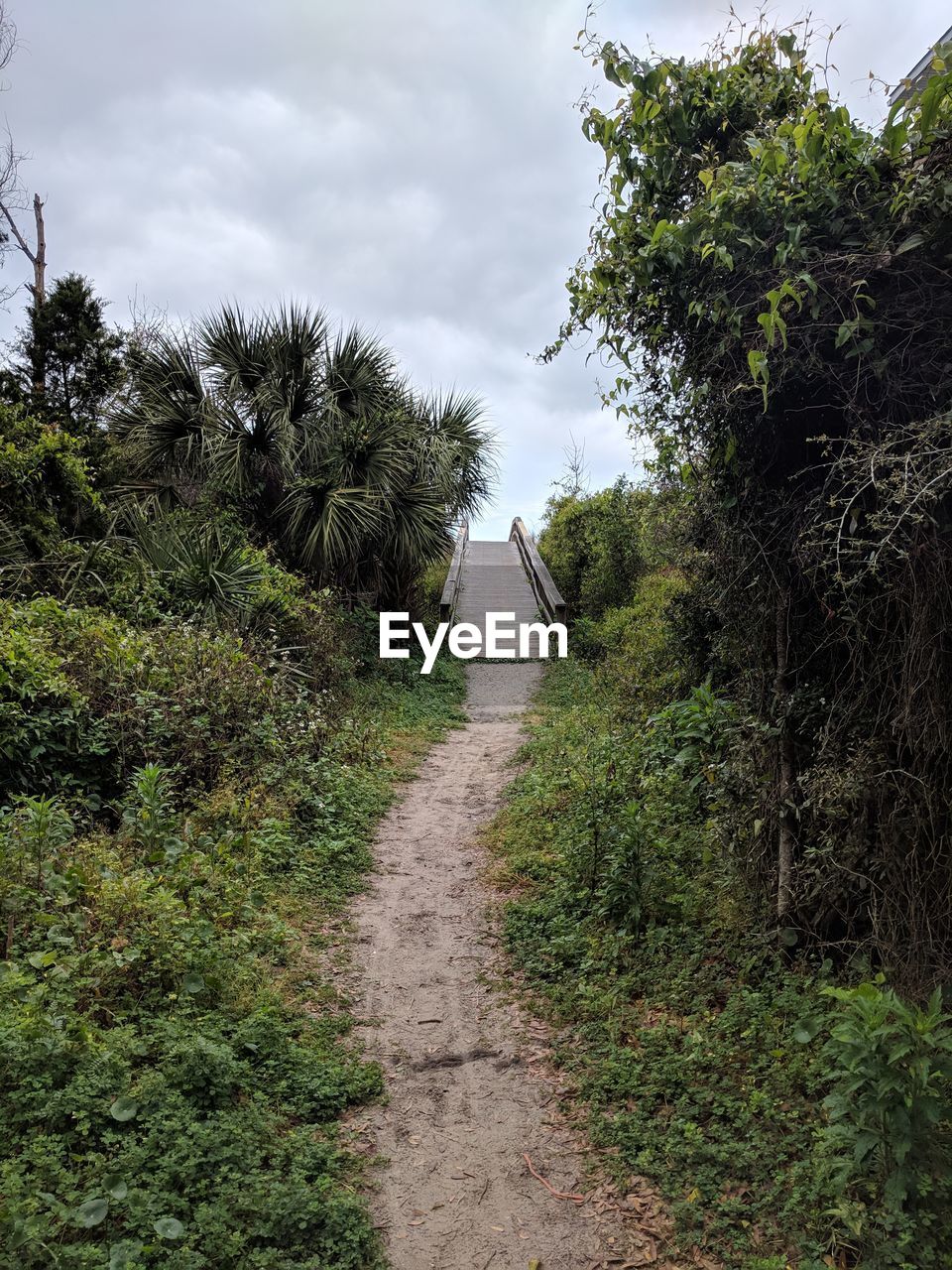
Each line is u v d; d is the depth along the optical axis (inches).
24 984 137.7
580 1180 120.0
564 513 734.5
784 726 153.6
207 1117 121.8
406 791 322.7
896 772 130.5
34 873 174.4
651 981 165.8
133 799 225.6
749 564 157.0
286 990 167.3
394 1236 109.3
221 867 199.2
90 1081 119.9
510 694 526.0
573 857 222.4
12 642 235.9
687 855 207.8
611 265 155.3
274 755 279.3
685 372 154.3
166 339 451.5
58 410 500.1
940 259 119.4
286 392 444.1
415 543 490.6
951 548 120.1
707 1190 112.0
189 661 280.1
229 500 439.2
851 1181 104.0
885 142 120.5
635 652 387.5
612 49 143.6
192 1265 94.1
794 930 155.0
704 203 132.6
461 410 559.2
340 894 221.0
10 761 221.3
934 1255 93.0
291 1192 109.0
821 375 131.2
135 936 159.9
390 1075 146.3
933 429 108.4
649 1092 133.5
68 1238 96.9
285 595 379.9
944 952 127.1
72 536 370.6
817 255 124.1
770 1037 135.7
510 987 177.2
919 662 124.0
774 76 148.3
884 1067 100.4
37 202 629.6
